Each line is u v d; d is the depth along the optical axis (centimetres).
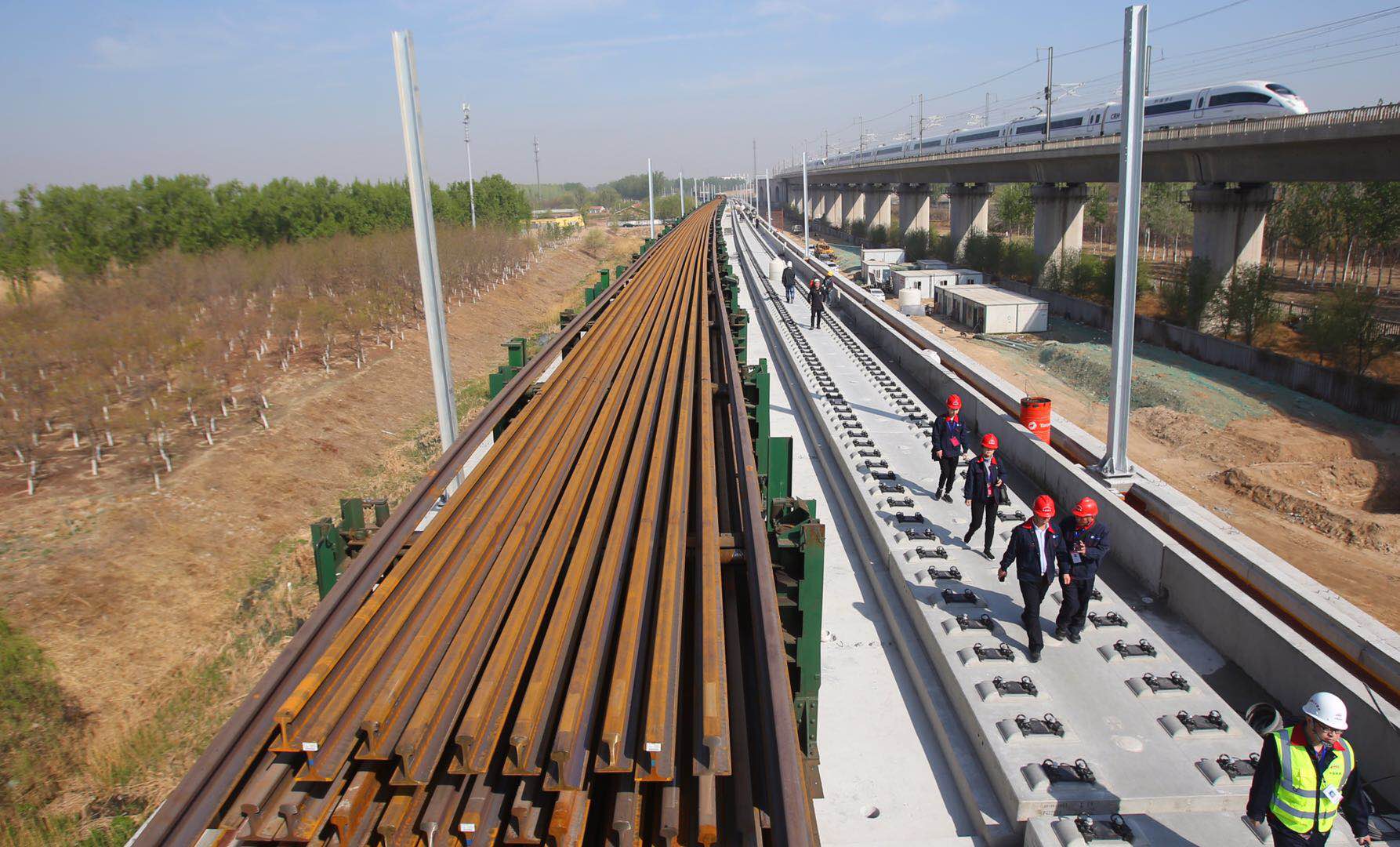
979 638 706
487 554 468
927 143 7631
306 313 3091
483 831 298
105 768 1055
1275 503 2009
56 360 2300
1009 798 534
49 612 1288
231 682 1243
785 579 511
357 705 335
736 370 900
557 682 353
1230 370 3156
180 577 1462
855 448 1201
